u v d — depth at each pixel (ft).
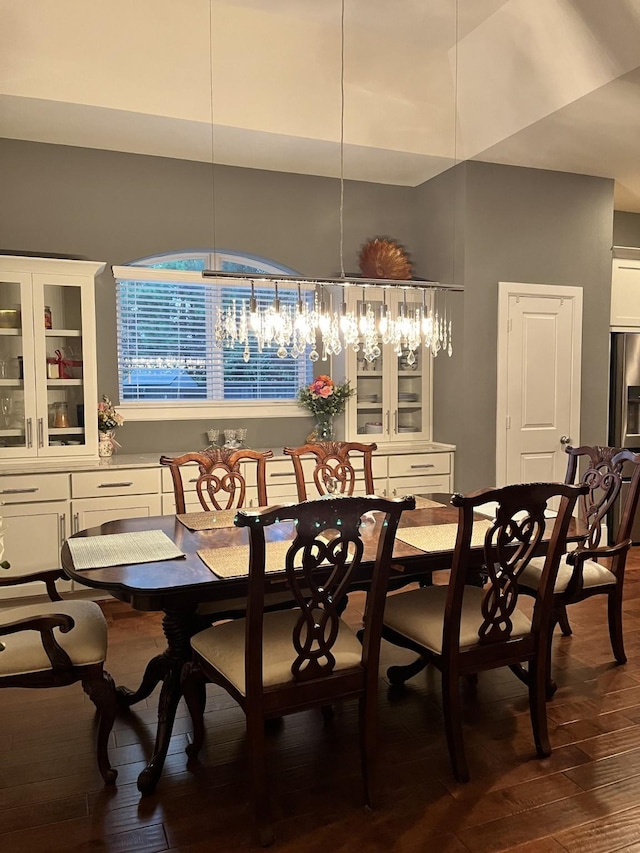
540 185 16.02
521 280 15.98
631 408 17.43
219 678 6.97
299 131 13.56
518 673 8.84
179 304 15.70
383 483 15.31
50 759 7.80
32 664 7.03
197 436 15.74
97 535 8.91
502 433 16.03
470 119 14.26
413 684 9.73
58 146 14.08
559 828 6.57
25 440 12.98
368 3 11.48
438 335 11.05
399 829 6.57
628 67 10.78
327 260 16.60
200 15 11.54
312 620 6.50
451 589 7.21
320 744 8.13
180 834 6.53
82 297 13.16
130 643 11.12
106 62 11.67
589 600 13.03
